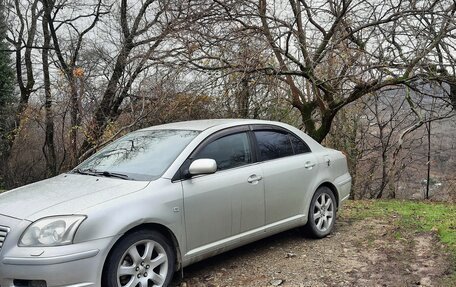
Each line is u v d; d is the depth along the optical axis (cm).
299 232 608
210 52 960
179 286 442
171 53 970
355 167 1538
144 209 395
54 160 1605
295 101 1184
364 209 794
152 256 409
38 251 350
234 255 529
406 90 1021
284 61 1016
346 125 1524
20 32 2094
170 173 431
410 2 924
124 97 1155
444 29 901
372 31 953
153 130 531
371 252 532
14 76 2077
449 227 618
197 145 465
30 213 373
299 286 438
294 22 991
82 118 1191
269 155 529
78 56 1520
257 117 1125
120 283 382
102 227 369
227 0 916
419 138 1407
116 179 436
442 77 971
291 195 539
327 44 1021
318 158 586
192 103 1019
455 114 1170
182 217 425
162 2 979
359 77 988
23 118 1582
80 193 404
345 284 441
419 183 1450
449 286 426
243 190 481
